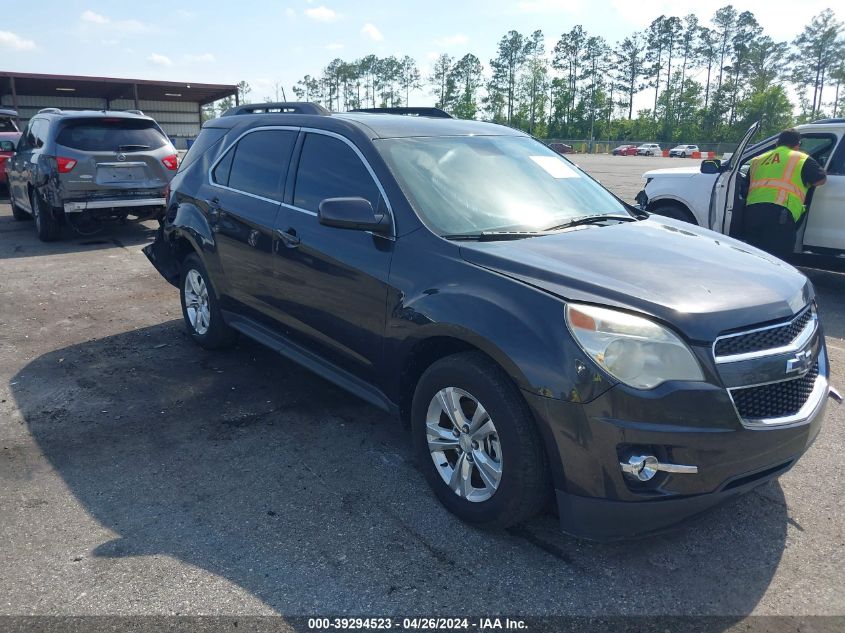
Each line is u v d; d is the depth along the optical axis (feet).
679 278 9.70
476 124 14.93
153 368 16.83
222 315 16.48
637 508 8.80
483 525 10.04
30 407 14.57
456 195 12.05
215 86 107.55
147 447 12.87
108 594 8.86
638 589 9.08
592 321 8.80
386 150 12.42
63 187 30.55
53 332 19.66
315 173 13.39
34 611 8.54
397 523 10.48
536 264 9.86
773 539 10.18
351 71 407.23
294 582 9.13
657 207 28.81
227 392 15.40
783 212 23.45
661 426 8.54
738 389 8.81
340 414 14.35
